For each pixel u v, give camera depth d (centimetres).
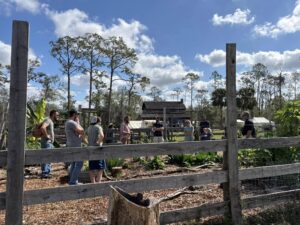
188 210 502
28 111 1288
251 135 1061
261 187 716
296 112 833
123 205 372
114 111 4953
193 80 6588
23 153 395
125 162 1102
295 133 831
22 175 394
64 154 421
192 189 713
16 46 388
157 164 1061
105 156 444
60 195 420
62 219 536
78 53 4278
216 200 640
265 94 6612
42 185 809
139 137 1892
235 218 526
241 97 5841
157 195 664
